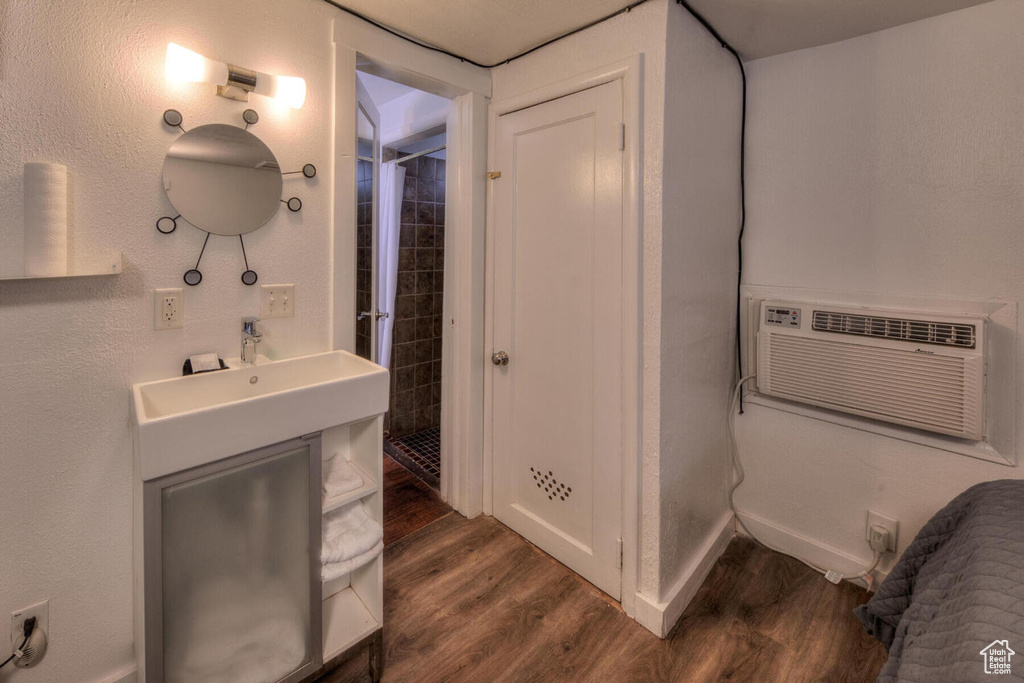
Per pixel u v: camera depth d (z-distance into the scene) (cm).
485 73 209
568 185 182
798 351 188
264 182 148
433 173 327
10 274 111
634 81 155
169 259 134
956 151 155
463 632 164
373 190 228
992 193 150
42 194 109
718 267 190
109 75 120
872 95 170
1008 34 145
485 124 211
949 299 159
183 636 116
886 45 166
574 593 183
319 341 165
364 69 180
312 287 162
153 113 128
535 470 208
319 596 134
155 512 107
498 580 189
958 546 111
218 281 143
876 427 178
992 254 151
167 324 134
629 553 171
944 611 96
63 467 122
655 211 155
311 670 134
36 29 110
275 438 123
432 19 167
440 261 337
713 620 170
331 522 143
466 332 220
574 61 176
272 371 150
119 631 134
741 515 217
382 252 311
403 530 221
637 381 163
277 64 148
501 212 210
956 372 154
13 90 108
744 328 208
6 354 113
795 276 192
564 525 197
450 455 238
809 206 186
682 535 179
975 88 151
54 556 123
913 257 165
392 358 317
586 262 178
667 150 153
